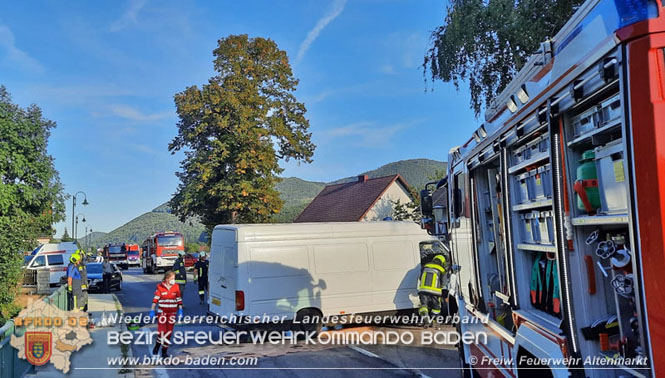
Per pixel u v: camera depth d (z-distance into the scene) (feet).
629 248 8.36
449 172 21.72
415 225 39.52
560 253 10.09
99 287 74.08
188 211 105.70
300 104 117.29
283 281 34.76
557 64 10.30
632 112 7.67
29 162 79.41
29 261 79.56
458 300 20.70
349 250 36.91
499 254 15.61
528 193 12.80
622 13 8.02
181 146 108.88
